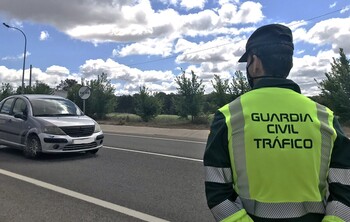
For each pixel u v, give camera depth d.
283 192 1.72
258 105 1.84
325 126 1.80
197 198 6.33
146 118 29.67
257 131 1.78
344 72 21.58
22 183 7.30
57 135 9.73
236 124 1.83
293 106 1.83
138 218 5.29
